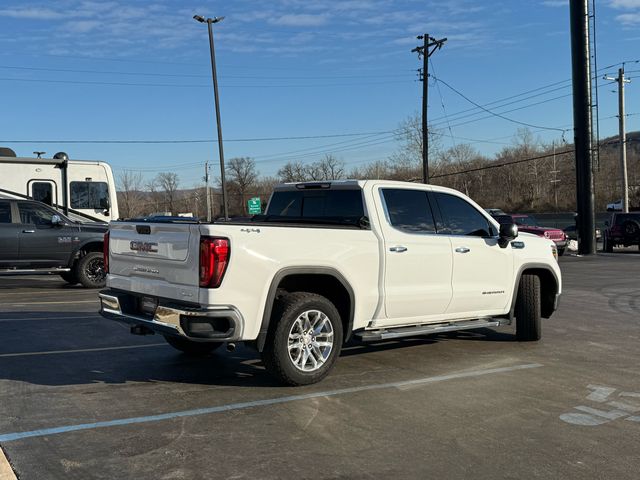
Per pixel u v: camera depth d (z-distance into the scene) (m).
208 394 5.56
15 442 4.33
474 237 7.30
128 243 6.06
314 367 5.85
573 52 27.80
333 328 5.93
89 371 6.33
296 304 5.65
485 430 4.72
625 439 4.57
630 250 31.59
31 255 13.12
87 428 4.63
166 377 6.13
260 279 5.40
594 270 19.50
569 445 4.44
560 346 7.86
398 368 6.63
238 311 5.29
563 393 5.73
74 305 10.98
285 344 5.62
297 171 86.50
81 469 3.90
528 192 81.00
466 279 7.17
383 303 6.36
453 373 6.43
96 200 17.53
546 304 8.51
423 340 8.21
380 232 6.37
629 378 6.29
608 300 12.38
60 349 7.36
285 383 5.76
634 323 9.64
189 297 5.32
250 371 6.40
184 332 5.21
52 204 16.95
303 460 4.10
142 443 4.35
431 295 6.78
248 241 5.34
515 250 7.77
